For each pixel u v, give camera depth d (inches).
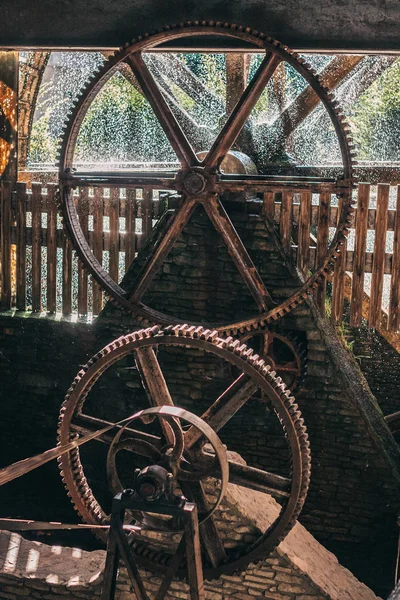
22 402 358.6
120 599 271.9
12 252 414.9
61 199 323.6
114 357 256.8
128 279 331.0
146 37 302.5
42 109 669.9
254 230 314.7
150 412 238.2
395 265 311.1
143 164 413.1
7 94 353.4
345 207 295.9
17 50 339.9
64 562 277.9
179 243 323.3
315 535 331.0
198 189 307.4
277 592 262.8
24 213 352.5
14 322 352.2
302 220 311.7
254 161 349.7
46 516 346.0
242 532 261.0
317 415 322.0
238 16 314.3
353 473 322.7
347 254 316.8
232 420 329.4
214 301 324.8
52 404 355.3
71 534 337.4
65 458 264.2
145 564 266.1
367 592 273.6
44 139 663.1
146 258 327.3
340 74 360.8
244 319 311.1
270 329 319.3
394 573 313.3
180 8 318.0
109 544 236.5
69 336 345.7
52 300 354.6
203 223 319.9
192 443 251.4
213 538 260.4
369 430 318.0
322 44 311.6
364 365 403.9
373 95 613.6
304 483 248.8
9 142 355.3
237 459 273.4
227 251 319.6
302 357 320.2
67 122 315.6
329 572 273.9
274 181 303.0
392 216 308.2
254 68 660.7
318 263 304.3
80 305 349.4
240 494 270.5
